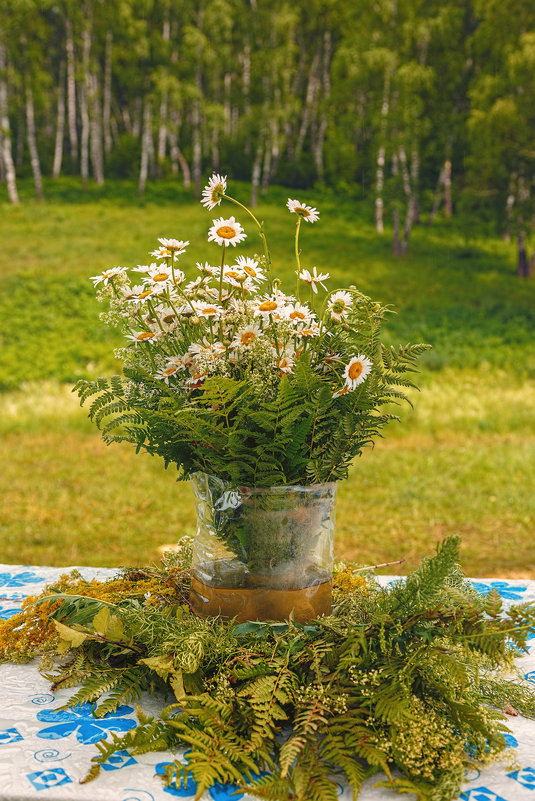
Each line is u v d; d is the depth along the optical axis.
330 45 42.66
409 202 29.97
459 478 8.23
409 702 1.12
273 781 1.03
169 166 43.47
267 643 1.25
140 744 1.09
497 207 28.48
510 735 1.22
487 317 21.17
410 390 12.88
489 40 29.06
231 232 1.32
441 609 1.25
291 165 41.72
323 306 1.40
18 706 1.25
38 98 36.97
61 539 6.09
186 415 1.22
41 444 9.93
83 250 25.72
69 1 36.88
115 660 1.38
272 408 1.23
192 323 1.37
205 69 40.69
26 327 18.12
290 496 1.27
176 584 1.64
